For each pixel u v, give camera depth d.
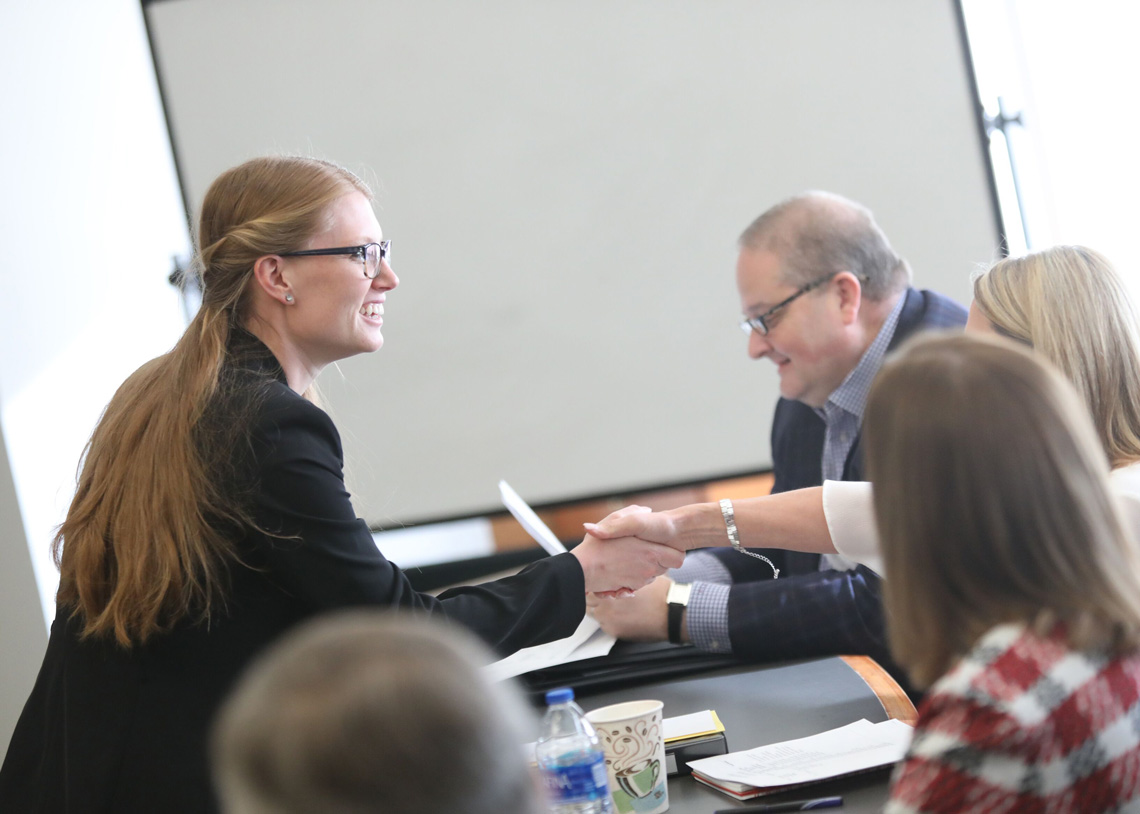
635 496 6.96
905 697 3.10
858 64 6.93
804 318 4.87
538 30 6.86
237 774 1.04
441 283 6.86
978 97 6.93
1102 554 1.73
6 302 5.09
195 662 2.65
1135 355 3.00
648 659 3.71
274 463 2.69
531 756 2.61
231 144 6.74
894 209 6.96
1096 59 6.70
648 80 6.90
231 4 6.72
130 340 5.79
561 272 6.90
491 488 6.91
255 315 3.04
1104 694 1.68
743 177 6.94
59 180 5.56
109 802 2.57
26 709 2.89
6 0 5.45
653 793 2.44
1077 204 6.83
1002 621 1.75
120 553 2.65
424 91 6.82
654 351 6.94
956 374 1.79
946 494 1.75
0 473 4.85
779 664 3.62
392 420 6.85
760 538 3.52
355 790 0.99
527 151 6.88
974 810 1.63
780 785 2.42
